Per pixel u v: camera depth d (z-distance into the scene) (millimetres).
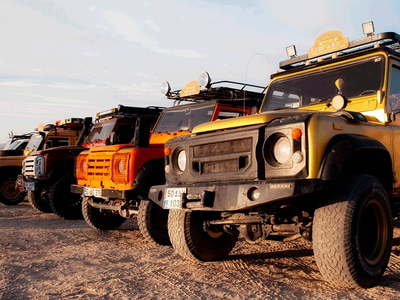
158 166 5805
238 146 3613
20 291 3424
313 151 3219
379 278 3457
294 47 5246
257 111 5406
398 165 4191
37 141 12164
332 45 4738
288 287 3422
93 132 9547
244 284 3533
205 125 4094
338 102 3822
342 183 3369
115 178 5934
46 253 5012
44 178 8789
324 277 3322
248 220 3895
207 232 4473
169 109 7520
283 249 5129
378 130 3943
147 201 5629
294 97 5016
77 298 3213
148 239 5578
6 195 12602
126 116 9031
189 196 3842
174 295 3244
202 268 4156
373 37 4391
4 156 12797
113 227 7109
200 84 6785
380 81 4285
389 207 3617
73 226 7566
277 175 3348
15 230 6945
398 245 5266
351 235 3164
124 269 4152
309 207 3779
